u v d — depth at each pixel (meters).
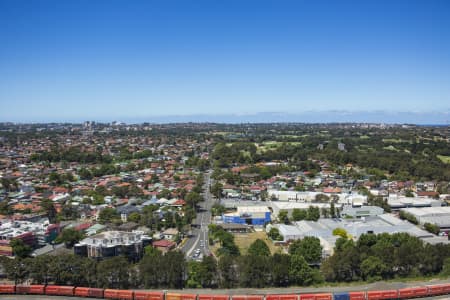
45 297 122.12
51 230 173.50
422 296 118.44
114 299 118.38
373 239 155.62
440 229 192.00
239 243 175.25
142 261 131.00
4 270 130.50
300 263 130.25
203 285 129.38
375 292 115.38
